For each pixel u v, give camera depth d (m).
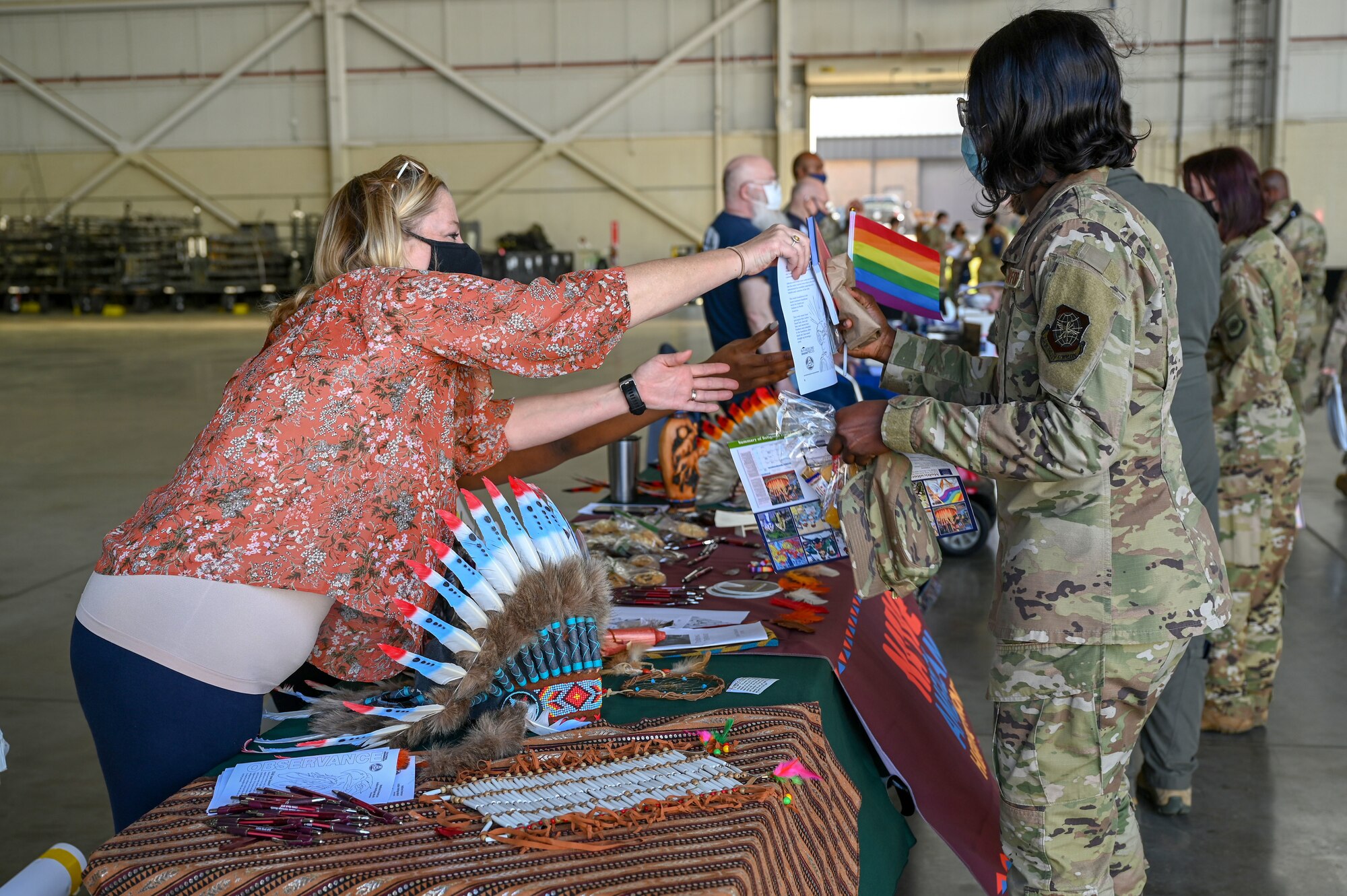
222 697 1.46
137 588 1.43
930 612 4.36
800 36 19.50
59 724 3.36
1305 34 18.25
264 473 1.45
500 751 1.39
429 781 1.35
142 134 21.03
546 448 2.04
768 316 3.72
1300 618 4.24
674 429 2.93
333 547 1.46
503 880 1.10
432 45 20.20
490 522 1.46
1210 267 2.48
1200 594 1.51
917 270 1.92
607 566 2.20
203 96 20.62
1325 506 5.92
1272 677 3.23
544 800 1.27
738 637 1.85
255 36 20.50
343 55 20.34
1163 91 18.77
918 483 1.68
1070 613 1.49
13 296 20.53
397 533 1.51
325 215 1.65
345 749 1.44
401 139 20.55
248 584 1.43
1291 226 5.74
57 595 4.61
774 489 1.88
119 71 20.86
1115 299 1.38
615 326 1.54
